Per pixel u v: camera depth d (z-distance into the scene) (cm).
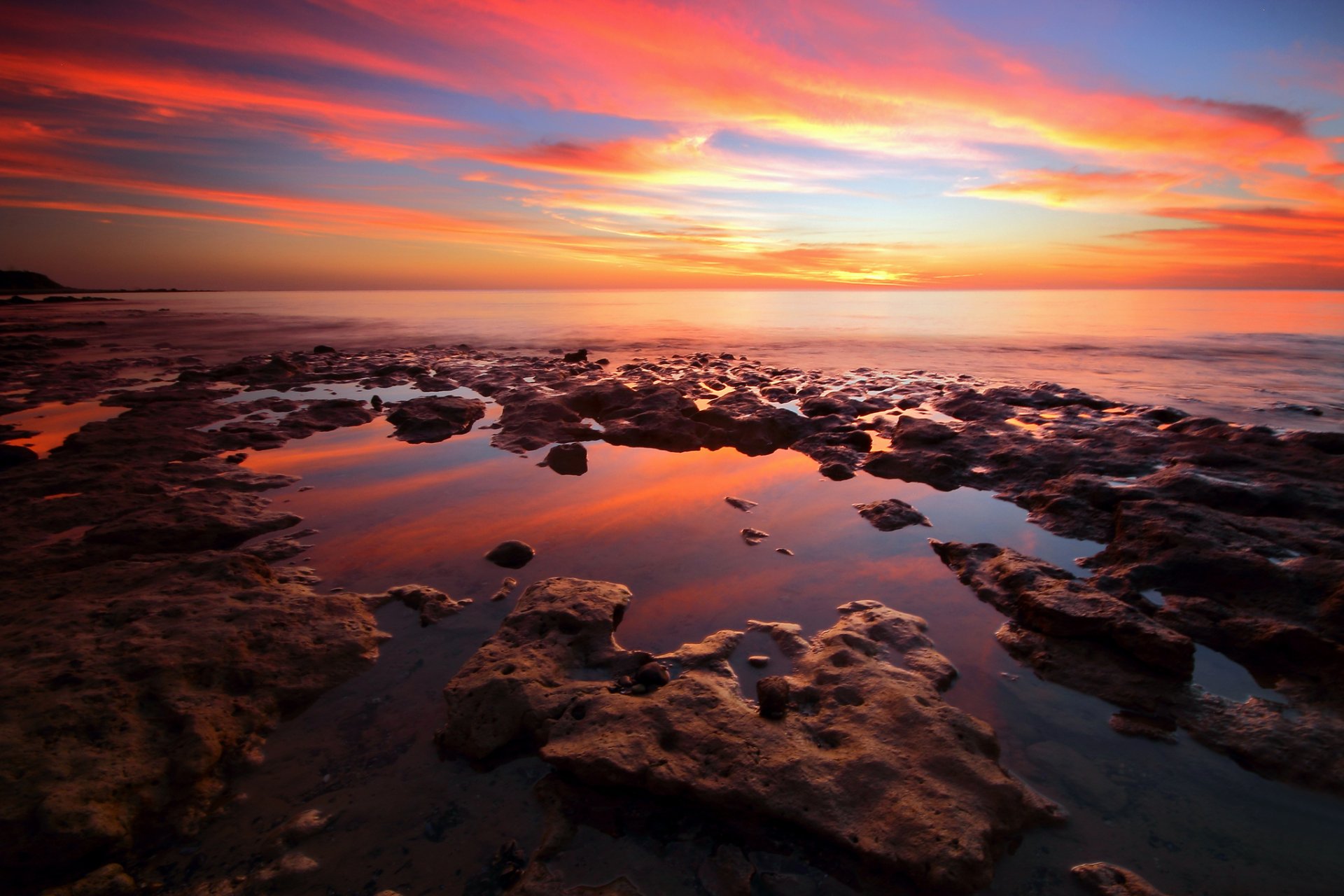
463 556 572
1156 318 4097
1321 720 348
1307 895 251
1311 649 395
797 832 279
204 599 449
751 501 721
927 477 804
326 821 289
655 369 1752
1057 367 1822
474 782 314
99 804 278
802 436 1007
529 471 838
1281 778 313
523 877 258
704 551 587
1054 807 296
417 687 389
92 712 327
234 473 780
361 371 1677
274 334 2775
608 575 536
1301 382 1520
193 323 3384
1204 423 908
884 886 255
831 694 369
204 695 356
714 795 288
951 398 1209
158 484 723
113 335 2672
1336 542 525
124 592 468
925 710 342
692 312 4753
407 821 289
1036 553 588
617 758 304
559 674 388
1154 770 321
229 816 293
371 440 1001
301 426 1056
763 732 326
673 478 811
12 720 314
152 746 318
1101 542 607
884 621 454
